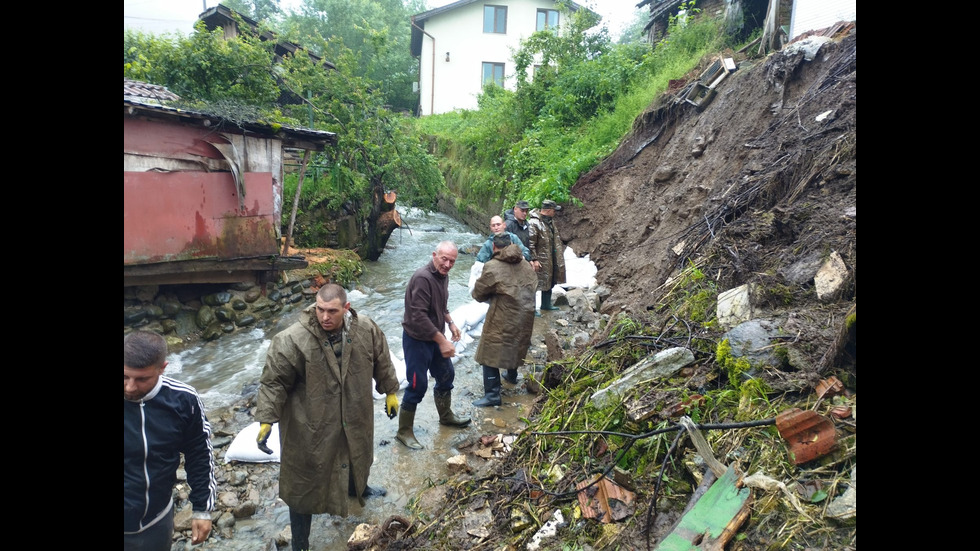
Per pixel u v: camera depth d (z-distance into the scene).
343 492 3.22
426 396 5.27
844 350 2.68
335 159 10.95
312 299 8.59
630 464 2.81
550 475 3.12
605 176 9.97
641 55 13.20
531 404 5.04
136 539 2.41
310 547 3.31
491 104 17.89
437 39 25.45
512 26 25.58
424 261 11.56
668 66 11.34
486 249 7.04
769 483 2.21
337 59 11.86
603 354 4.09
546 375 4.63
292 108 11.33
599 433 2.90
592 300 7.07
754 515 2.17
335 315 3.01
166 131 6.50
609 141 11.20
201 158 6.87
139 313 6.45
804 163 4.90
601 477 2.79
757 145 6.09
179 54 9.52
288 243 8.25
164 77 9.49
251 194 7.38
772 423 2.43
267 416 2.97
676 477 2.63
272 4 37.75
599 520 2.63
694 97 8.77
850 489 2.02
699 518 2.25
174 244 6.59
